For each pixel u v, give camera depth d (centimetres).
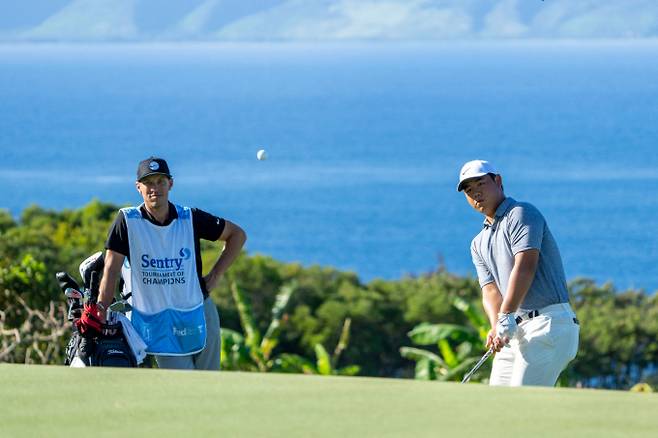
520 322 1210
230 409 692
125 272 1197
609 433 639
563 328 1200
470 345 3241
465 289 8144
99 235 7244
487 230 1250
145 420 670
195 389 748
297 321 7169
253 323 3416
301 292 7594
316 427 655
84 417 672
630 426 653
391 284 8250
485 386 770
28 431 645
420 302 7494
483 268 1268
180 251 1202
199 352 1230
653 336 7469
